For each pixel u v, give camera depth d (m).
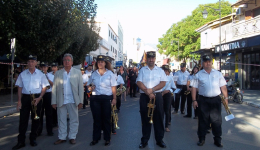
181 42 35.47
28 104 5.30
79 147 5.31
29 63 5.33
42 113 6.31
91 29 18.25
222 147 5.31
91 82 5.55
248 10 19.94
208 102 5.32
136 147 5.30
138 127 7.19
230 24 23.80
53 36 12.62
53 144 5.54
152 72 5.06
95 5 17.03
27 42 12.23
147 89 4.97
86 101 11.83
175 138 6.07
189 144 5.55
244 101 12.72
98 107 5.45
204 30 29.19
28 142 5.71
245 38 17.09
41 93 5.41
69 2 12.97
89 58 26.33
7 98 13.93
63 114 5.61
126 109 10.68
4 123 8.03
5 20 11.12
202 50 25.17
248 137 6.16
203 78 5.36
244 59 20.91
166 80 5.11
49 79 6.48
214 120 5.30
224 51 20.95
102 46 35.34
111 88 5.57
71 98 5.55
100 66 5.47
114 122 5.84
